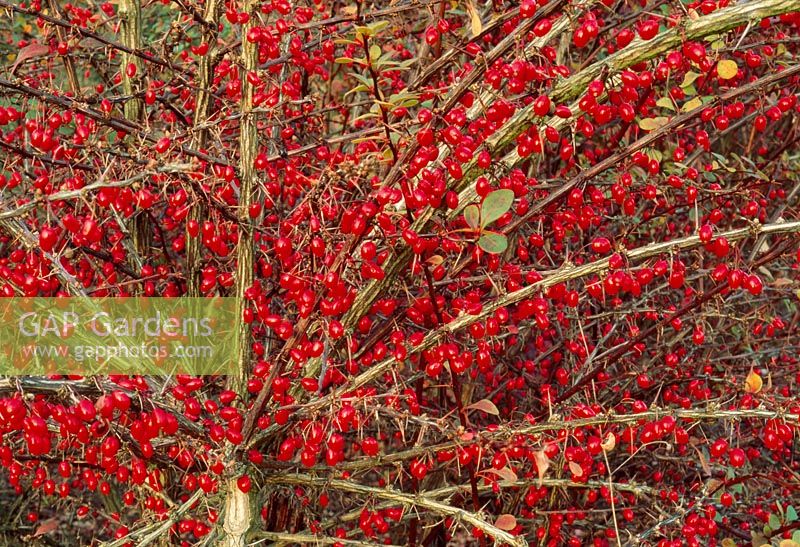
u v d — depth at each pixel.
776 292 3.63
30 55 2.23
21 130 2.70
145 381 2.00
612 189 2.39
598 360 3.00
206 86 2.54
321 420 2.25
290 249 2.07
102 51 3.28
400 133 2.21
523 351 3.76
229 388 2.34
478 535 2.34
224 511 2.29
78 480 3.40
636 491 2.57
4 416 1.68
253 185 2.20
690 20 1.89
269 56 2.50
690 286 3.22
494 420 3.52
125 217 2.54
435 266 2.41
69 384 1.76
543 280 2.12
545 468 2.00
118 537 2.51
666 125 2.24
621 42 2.01
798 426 2.02
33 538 3.32
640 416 2.12
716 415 2.09
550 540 2.94
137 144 2.26
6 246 2.82
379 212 1.95
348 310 2.28
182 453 2.25
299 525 3.17
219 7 2.59
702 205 3.34
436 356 2.18
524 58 2.00
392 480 3.31
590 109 2.01
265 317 2.18
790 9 1.79
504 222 2.39
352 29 2.83
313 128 3.08
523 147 2.14
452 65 2.88
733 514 3.11
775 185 3.79
